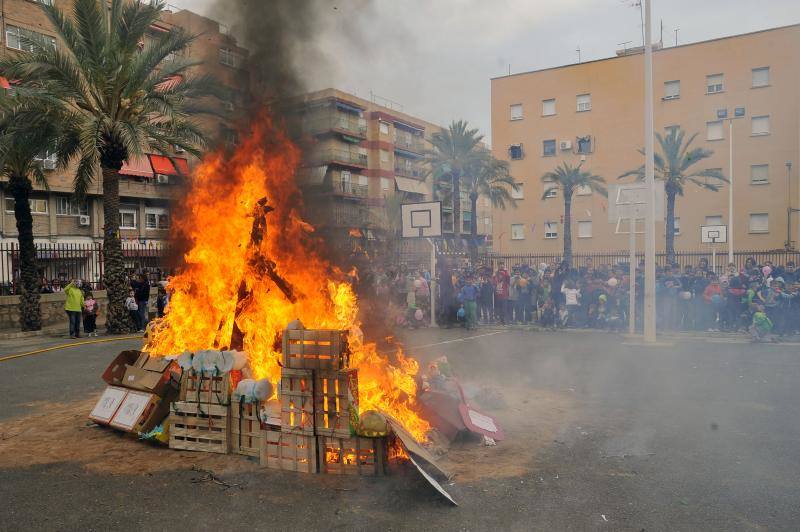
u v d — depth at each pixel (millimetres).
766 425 6199
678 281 15312
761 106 36125
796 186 35375
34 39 14836
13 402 7699
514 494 4371
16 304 17203
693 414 6695
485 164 35688
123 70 15789
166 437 5574
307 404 4828
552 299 16422
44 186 18000
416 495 4359
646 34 12734
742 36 36500
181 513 4078
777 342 12672
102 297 20062
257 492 4434
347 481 4637
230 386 5324
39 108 14531
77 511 4133
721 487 4477
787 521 3877
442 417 5645
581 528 3803
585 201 40938
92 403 7578
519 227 43406
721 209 37000
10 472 4930
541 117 42406
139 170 29812
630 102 39406
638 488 4477
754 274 15617
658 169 31938
